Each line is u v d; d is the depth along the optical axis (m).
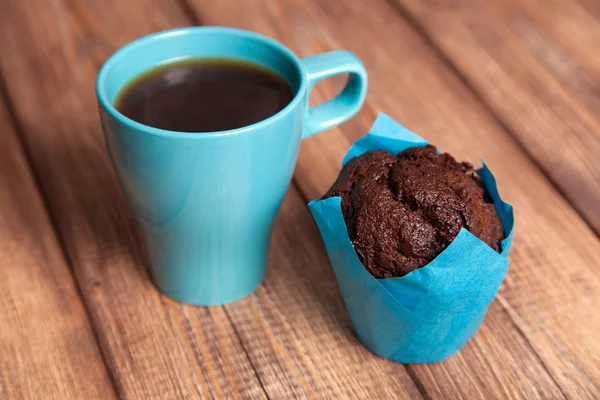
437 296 0.44
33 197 0.54
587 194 0.55
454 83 0.61
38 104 0.59
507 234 0.46
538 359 0.47
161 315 0.49
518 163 0.56
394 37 0.65
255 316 0.49
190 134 0.42
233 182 0.44
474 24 0.66
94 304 0.49
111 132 0.44
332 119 0.49
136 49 0.47
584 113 0.60
